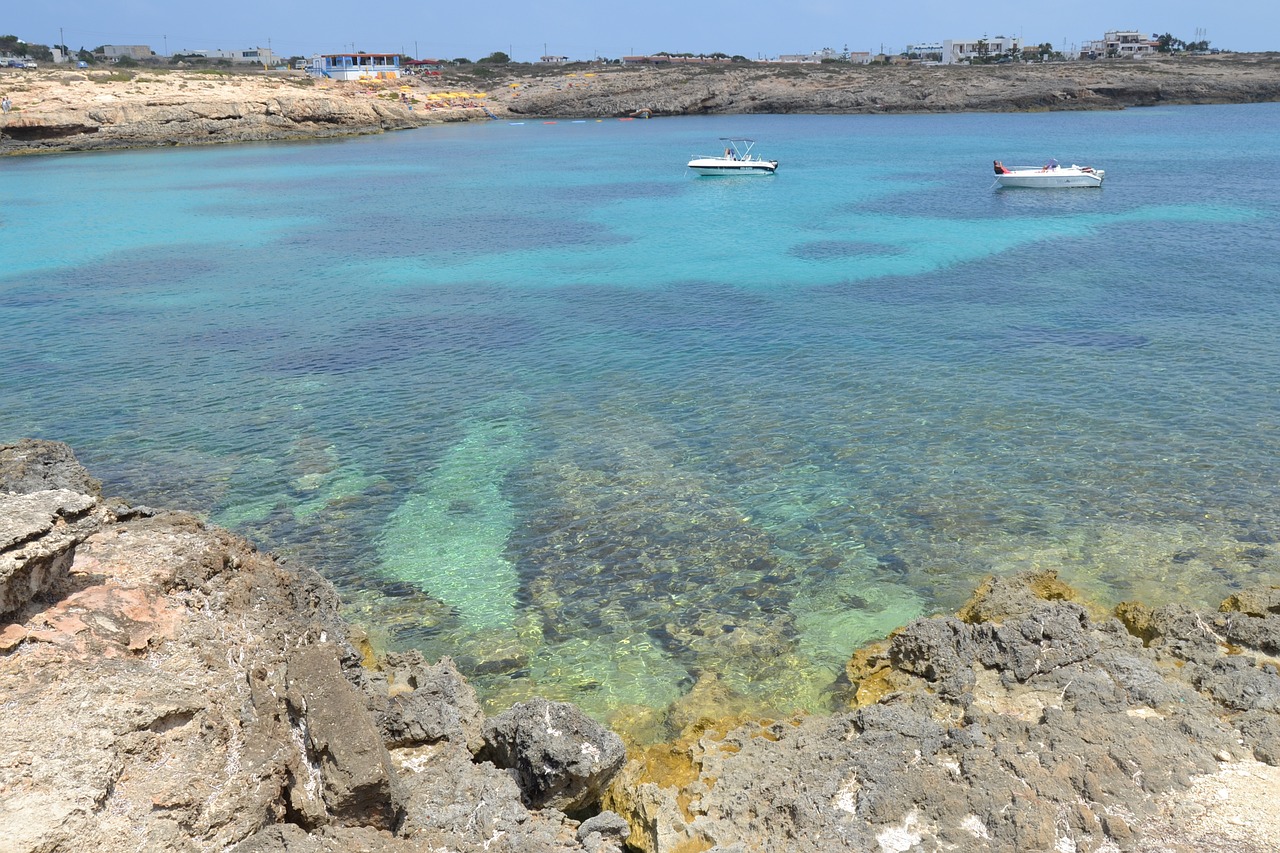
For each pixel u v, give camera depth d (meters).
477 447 24.47
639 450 24.05
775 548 19.36
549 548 19.55
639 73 186.38
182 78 130.25
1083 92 161.25
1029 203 63.50
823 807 11.19
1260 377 27.47
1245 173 75.19
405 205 68.31
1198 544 18.77
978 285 40.62
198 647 11.96
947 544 19.25
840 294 39.88
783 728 13.55
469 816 10.96
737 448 24.02
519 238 54.66
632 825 11.86
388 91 162.12
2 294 41.50
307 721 10.64
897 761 11.98
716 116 173.00
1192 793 11.07
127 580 12.91
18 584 11.45
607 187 77.38
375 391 28.73
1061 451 23.14
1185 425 24.31
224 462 23.73
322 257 49.66
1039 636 14.56
